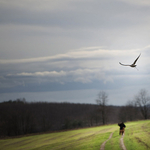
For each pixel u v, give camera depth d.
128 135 40.09
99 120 123.88
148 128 46.69
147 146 27.34
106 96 112.00
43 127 133.12
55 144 47.88
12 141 71.56
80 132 68.81
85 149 32.41
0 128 128.88
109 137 42.56
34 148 48.75
